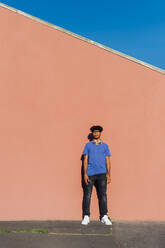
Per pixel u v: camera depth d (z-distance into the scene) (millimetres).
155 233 5012
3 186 5785
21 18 6066
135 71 6082
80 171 5914
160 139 5984
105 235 4879
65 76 6031
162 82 6070
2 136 5871
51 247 4328
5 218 5738
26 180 5824
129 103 6039
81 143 5961
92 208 5871
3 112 5910
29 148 5883
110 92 6047
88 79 6047
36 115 5941
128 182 5910
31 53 6020
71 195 5867
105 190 5672
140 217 5844
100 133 5789
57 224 5480
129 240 4652
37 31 6059
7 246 4344
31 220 5754
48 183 5852
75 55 6066
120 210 5863
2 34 6023
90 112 6008
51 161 5895
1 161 5824
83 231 5074
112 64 6082
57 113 5977
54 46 6059
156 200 5879
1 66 5973
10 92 5949
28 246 4352
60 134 5945
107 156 5730
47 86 5996
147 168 5934
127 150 5965
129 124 6004
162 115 6016
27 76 5988
